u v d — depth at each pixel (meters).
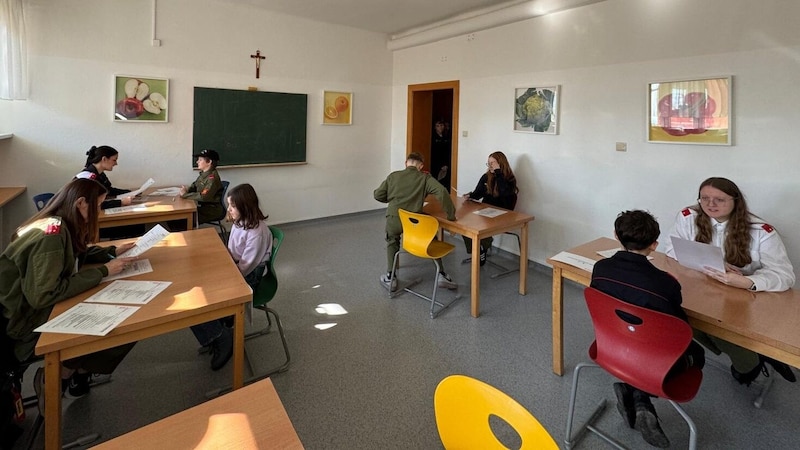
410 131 6.12
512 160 4.47
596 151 3.69
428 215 3.28
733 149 2.88
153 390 2.17
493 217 3.46
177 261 2.07
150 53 4.34
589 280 2.06
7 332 1.54
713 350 2.08
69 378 1.97
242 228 2.38
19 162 3.86
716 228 2.13
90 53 4.04
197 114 4.70
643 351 1.60
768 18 2.66
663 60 3.18
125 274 1.87
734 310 1.63
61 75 3.93
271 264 2.39
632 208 3.48
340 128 5.95
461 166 5.12
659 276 1.59
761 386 2.29
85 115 4.09
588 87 3.70
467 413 0.98
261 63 5.08
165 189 4.33
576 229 3.92
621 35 3.43
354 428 1.94
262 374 2.32
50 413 1.34
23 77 3.70
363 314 3.13
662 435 1.70
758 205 2.80
